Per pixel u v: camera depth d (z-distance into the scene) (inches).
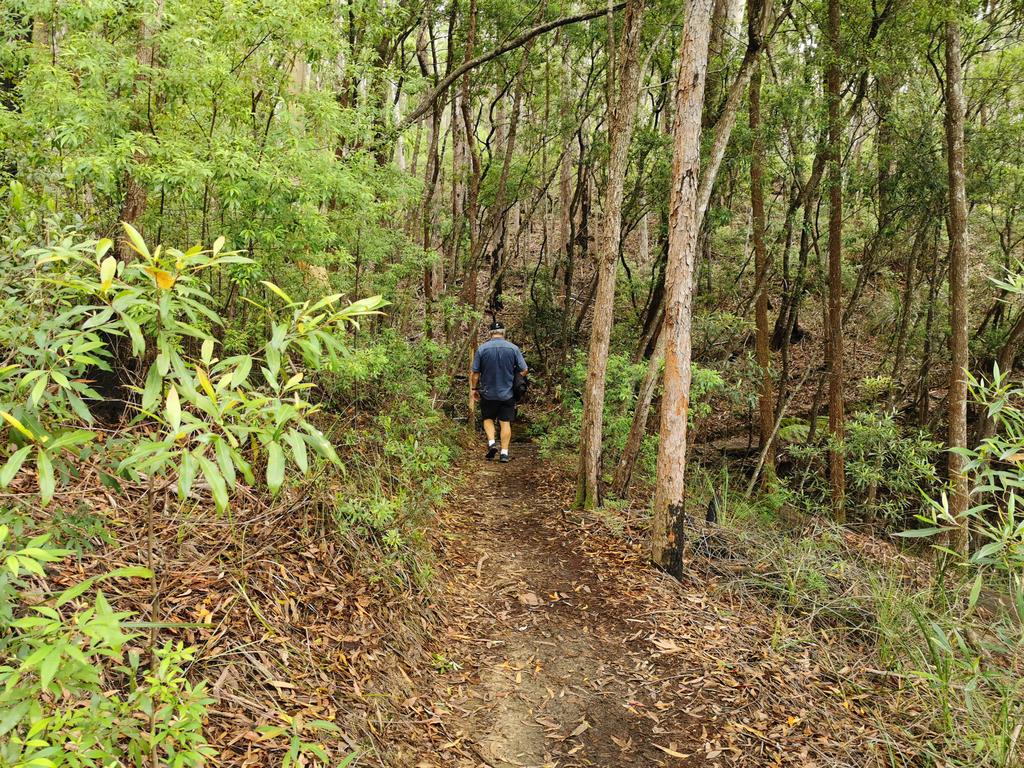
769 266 338.6
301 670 120.0
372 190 228.8
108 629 46.6
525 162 514.9
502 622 174.6
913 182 347.6
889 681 167.0
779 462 408.2
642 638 168.4
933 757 134.5
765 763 129.0
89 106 150.0
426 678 144.3
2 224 98.0
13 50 170.7
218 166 157.3
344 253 217.3
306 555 150.4
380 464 211.5
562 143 532.1
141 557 122.7
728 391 317.7
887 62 302.5
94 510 126.6
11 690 46.6
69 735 55.2
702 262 468.8
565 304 530.3
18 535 58.2
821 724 143.9
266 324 190.9
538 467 325.7
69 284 57.4
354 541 165.6
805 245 382.3
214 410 52.9
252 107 191.8
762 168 346.9
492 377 333.4
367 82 289.4
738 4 414.0
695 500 308.8
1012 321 402.9
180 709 59.2
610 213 238.5
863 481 310.0
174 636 109.0
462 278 496.7
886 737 140.0
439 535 217.8
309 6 183.5
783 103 306.0
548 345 521.7
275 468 51.8
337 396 229.5
